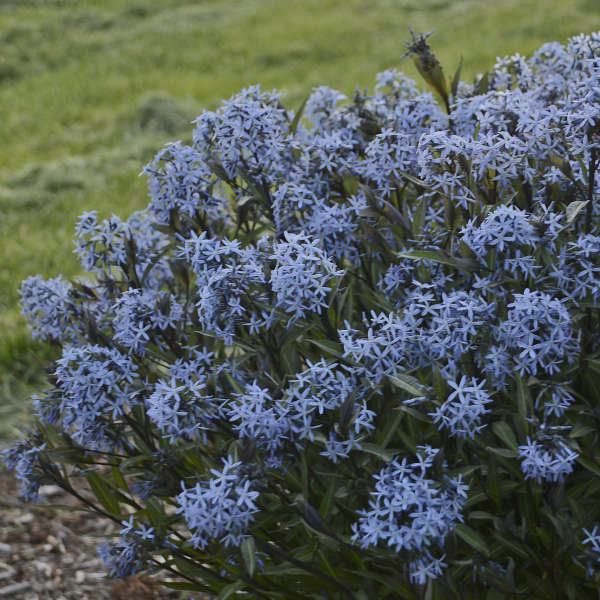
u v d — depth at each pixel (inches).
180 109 398.3
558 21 506.9
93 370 88.8
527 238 80.4
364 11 619.5
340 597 91.9
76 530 151.9
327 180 103.6
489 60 437.4
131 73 513.7
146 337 94.0
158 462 94.0
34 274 245.3
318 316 95.0
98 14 653.9
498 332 82.2
